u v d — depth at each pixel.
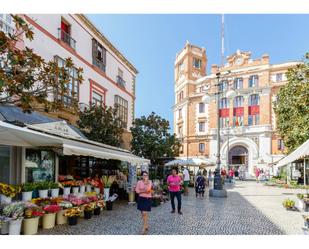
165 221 8.91
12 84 6.24
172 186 10.60
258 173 33.88
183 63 52.28
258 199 15.20
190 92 49.34
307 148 9.55
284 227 8.17
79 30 18.12
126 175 16.12
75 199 8.88
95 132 15.29
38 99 6.95
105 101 21.30
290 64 41.75
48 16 15.05
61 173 13.72
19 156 9.60
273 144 41.38
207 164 22.84
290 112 22.53
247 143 42.75
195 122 47.78
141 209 7.46
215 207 12.13
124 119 24.83
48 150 10.98
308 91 10.69
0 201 7.27
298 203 12.75
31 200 7.91
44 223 7.60
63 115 15.88
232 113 44.47
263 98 42.47
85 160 15.79
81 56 18.17
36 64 6.55
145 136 20.11
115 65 23.53
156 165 22.66
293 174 29.17
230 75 45.19
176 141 21.16
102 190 11.50
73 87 16.86
